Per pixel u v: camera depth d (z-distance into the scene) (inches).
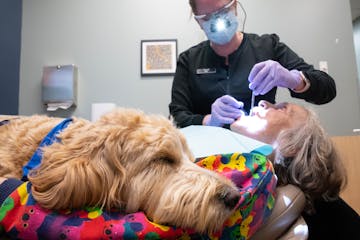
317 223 45.8
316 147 43.4
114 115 38.1
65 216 28.3
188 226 31.6
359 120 118.2
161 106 122.3
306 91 55.2
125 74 124.1
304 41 121.2
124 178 33.2
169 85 122.9
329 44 121.0
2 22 117.2
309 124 45.2
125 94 123.4
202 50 72.1
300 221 38.4
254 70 53.1
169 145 35.9
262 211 33.8
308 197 42.9
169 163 36.1
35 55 126.0
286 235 36.0
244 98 65.4
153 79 123.5
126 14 125.9
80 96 124.0
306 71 57.8
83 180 30.2
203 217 31.5
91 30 126.0
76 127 38.3
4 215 27.6
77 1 127.0
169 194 33.2
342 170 45.2
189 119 61.0
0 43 116.0
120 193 33.2
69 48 125.6
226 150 42.4
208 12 65.2
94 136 34.3
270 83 52.0
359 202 79.9
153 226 28.7
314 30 121.5
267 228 35.3
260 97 64.4
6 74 118.6
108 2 126.5
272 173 37.4
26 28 127.0
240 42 68.8
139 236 27.6
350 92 119.3
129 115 38.1
